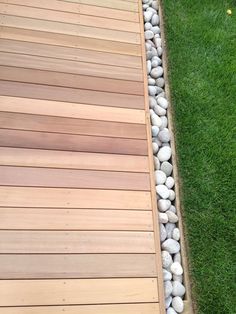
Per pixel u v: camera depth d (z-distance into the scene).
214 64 2.91
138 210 2.09
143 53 2.73
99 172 2.16
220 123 2.62
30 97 2.33
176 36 2.99
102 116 2.37
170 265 2.03
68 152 2.18
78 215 2.01
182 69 2.83
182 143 2.49
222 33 3.09
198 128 2.57
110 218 2.03
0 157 2.08
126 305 1.84
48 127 2.25
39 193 2.03
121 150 2.26
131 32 2.83
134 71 2.62
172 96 2.69
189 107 2.65
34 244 1.89
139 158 2.26
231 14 3.23
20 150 2.13
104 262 1.91
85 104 2.39
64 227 1.96
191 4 3.20
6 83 2.35
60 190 2.06
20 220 1.94
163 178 2.29
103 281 1.87
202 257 2.12
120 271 1.91
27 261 1.84
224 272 2.10
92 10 2.85
